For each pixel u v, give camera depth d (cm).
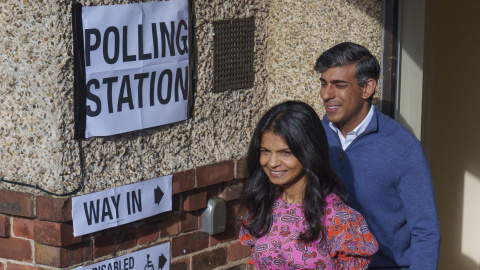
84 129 388
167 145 438
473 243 664
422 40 520
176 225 451
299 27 503
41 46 375
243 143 492
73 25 377
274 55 512
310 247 336
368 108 398
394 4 496
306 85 506
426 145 650
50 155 381
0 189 398
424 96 625
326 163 338
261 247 345
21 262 402
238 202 488
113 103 401
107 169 404
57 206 380
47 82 376
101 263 408
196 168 451
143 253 431
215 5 462
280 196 352
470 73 642
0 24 386
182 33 438
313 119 336
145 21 414
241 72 489
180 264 456
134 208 417
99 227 399
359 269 334
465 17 636
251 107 500
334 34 496
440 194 669
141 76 415
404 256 400
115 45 399
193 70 449
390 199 391
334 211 336
